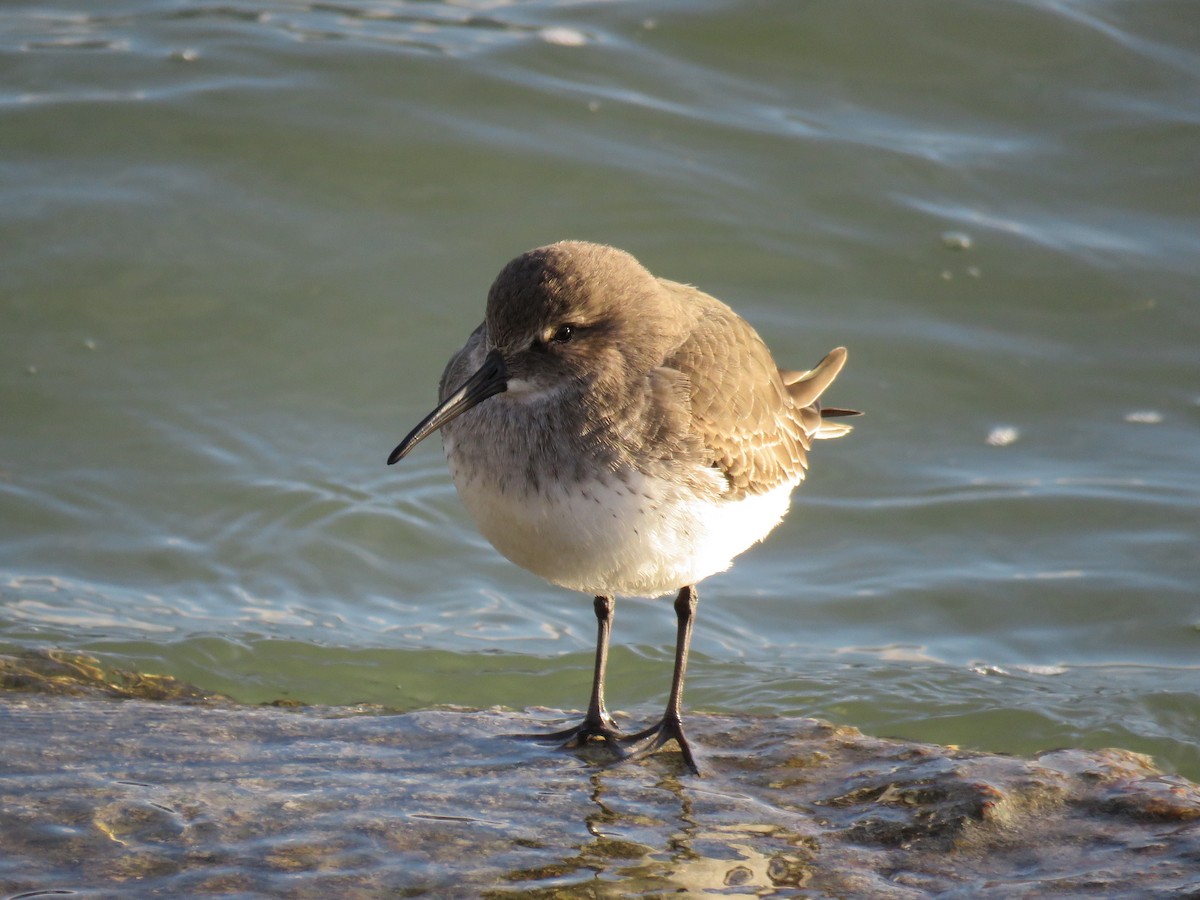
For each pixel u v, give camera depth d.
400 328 16.61
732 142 18.66
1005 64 19.84
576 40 19.98
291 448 15.34
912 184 18.28
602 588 9.87
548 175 18.09
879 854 8.24
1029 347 16.61
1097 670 13.10
